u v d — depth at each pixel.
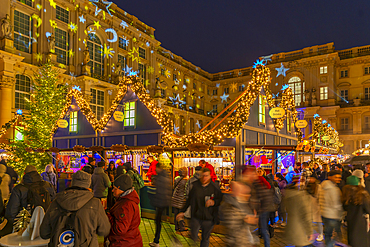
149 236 6.43
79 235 2.62
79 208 2.66
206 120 46.53
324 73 36.94
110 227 3.06
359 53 36.72
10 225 4.86
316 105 36.78
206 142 8.54
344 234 6.69
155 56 35.38
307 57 37.91
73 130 13.08
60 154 13.12
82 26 25.44
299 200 3.98
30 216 3.81
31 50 21.69
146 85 33.56
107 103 27.34
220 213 3.47
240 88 45.53
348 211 4.57
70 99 13.37
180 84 41.50
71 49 24.34
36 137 15.67
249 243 3.25
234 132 8.31
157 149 8.61
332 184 4.91
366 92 35.69
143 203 8.70
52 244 2.58
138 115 10.40
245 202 3.35
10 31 19.81
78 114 12.92
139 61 32.56
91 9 26.30
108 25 28.38
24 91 20.92
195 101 44.69
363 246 4.37
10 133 18.53
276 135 11.75
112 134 11.27
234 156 8.67
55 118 16.27
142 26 34.00
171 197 5.77
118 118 10.27
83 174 2.85
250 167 3.78
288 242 3.97
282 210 7.46
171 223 7.75
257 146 8.62
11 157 15.37
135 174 7.43
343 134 36.50
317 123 16.75
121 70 29.92
